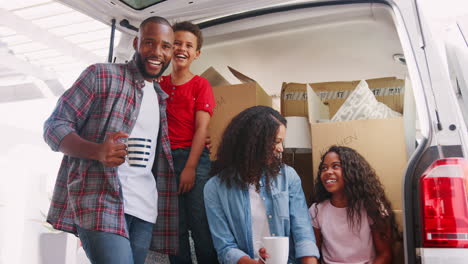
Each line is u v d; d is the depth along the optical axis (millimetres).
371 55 2393
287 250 1411
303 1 2107
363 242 1789
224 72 2689
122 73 1645
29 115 8109
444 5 1667
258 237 1688
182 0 1941
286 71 2613
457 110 1339
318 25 2217
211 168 1929
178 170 2062
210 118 2273
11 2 5031
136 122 1659
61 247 5344
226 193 1738
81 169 1495
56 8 5117
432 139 1322
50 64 7039
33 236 6090
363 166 1858
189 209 2039
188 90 2127
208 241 1997
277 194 1705
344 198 1880
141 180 1653
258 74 2656
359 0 2006
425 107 1381
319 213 1902
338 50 2396
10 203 6102
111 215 1466
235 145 1818
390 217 1782
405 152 1912
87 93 1555
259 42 2408
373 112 2141
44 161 8023
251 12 2244
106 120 1571
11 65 6641
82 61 6312
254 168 1737
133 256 1639
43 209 6367
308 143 2275
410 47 1493
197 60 2621
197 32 2166
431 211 1221
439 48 1474
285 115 2475
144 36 1678
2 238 5910
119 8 2002
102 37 5723
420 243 1234
